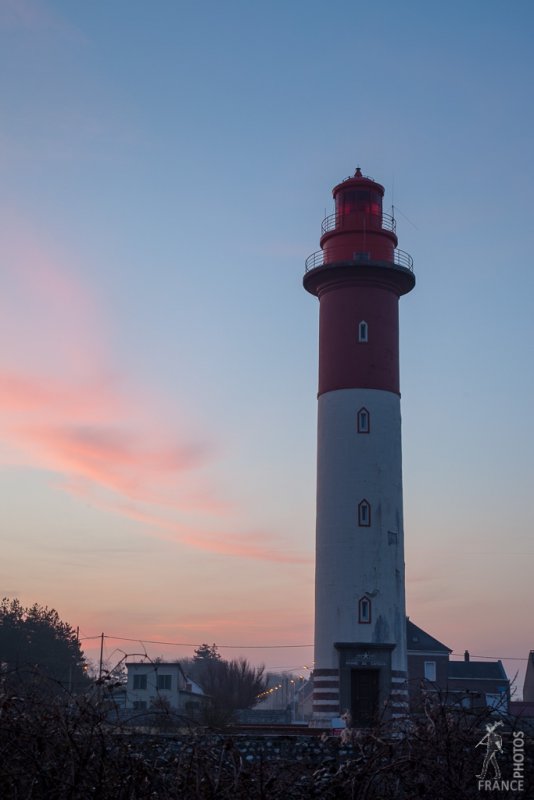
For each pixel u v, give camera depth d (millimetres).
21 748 10070
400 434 52625
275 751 19141
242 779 10016
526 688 84125
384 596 49188
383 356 52594
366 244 54125
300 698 114688
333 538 50125
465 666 85938
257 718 70188
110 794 10008
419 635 84000
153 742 11641
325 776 10203
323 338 53625
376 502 50250
